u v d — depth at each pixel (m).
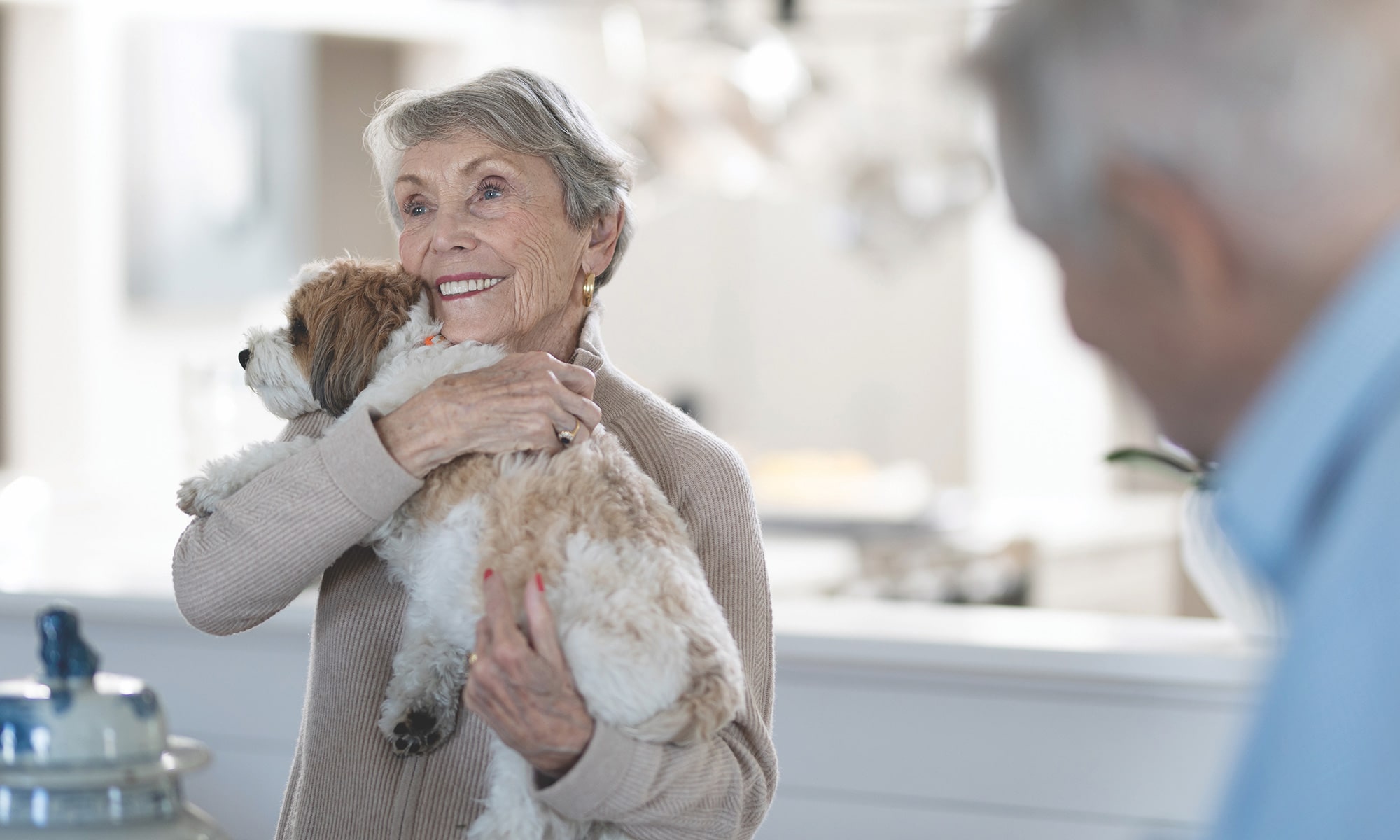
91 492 3.92
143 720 1.05
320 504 1.45
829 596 3.62
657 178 3.55
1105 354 0.69
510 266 1.61
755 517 1.62
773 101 3.56
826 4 5.52
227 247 5.62
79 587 2.50
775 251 6.22
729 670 1.37
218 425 3.39
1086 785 2.21
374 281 1.67
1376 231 0.59
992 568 4.34
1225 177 0.60
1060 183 0.64
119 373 5.39
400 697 1.52
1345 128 0.58
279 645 2.46
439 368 1.57
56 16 5.18
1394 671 0.56
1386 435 0.58
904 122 3.92
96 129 5.25
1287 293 0.61
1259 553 0.63
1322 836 0.56
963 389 6.47
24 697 1.03
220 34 5.51
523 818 1.43
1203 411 0.68
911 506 4.71
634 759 1.31
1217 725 2.15
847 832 2.32
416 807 1.51
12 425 5.36
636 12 3.89
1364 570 0.57
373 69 6.16
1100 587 4.80
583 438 1.53
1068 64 0.63
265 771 2.46
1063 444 6.53
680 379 6.11
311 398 1.69
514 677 1.29
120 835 1.00
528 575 1.41
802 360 6.28
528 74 1.66
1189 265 0.62
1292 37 0.58
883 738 2.30
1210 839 0.61
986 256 6.41
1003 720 2.25
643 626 1.34
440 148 1.61
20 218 5.29
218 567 1.48
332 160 6.20
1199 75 0.59
